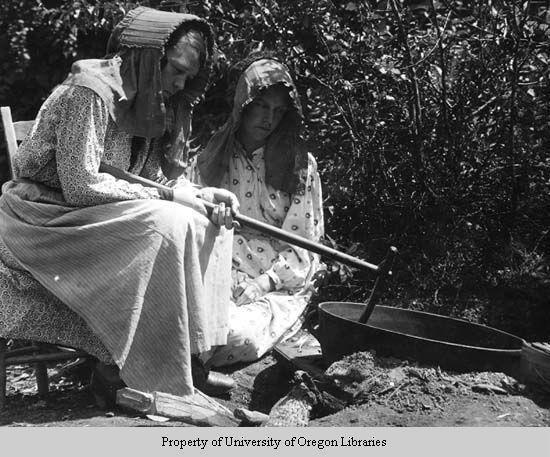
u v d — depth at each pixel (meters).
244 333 4.32
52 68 6.65
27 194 3.97
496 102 5.11
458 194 5.19
